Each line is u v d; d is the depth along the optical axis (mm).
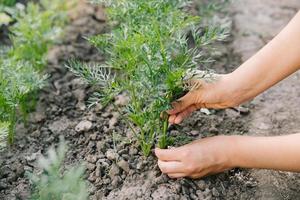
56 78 1597
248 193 1290
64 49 1689
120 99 1495
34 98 1505
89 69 1263
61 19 1727
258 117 1490
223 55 1686
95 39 1261
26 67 1421
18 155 1388
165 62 1178
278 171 1336
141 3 1277
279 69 1217
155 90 1179
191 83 1232
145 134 1369
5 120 1372
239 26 1811
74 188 1134
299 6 1898
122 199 1254
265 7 1889
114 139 1368
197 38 1248
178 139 1356
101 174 1321
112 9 1302
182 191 1255
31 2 1708
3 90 1331
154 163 1319
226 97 1249
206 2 1846
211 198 1261
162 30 1226
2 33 1726
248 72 1234
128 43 1173
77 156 1379
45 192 1142
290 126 1464
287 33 1200
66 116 1493
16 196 1287
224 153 1222
